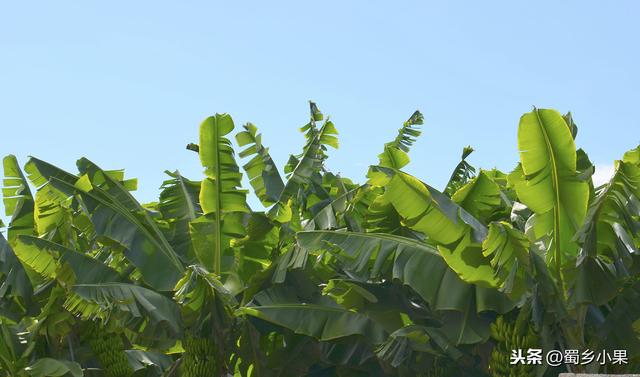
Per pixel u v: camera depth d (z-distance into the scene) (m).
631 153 12.63
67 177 14.87
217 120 14.22
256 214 13.97
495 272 10.76
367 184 14.56
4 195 16.50
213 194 14.46
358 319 13.20
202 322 13.50
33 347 14.30
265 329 13.98
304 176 15.98
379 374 14.27
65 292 14.12
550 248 11.10
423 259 11.51
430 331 12.03
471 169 17.25
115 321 13.75
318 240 12.21
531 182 10.52
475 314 11.64
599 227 10.74
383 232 13.40
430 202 10.73
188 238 15.34
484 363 13.12
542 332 11.19
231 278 14.51
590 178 10.85
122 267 15.91
